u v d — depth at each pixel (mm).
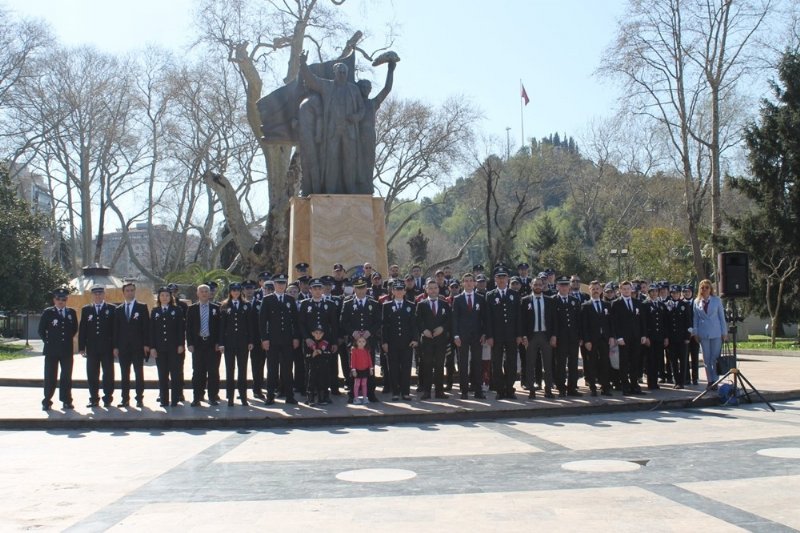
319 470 8578
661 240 46594
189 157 49688
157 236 68375
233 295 14062
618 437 10555
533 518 6406
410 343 14289
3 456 9766
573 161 71375
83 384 17188
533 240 61219
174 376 13992
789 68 34875
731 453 9203
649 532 5961
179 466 8953
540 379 16094
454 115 49594
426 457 9266
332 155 21469
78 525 6449
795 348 32094
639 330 14859
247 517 6609
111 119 47844
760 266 35875
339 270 17172
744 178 36906
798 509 6598
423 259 59094
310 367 13914
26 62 43375
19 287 33812
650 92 37062
